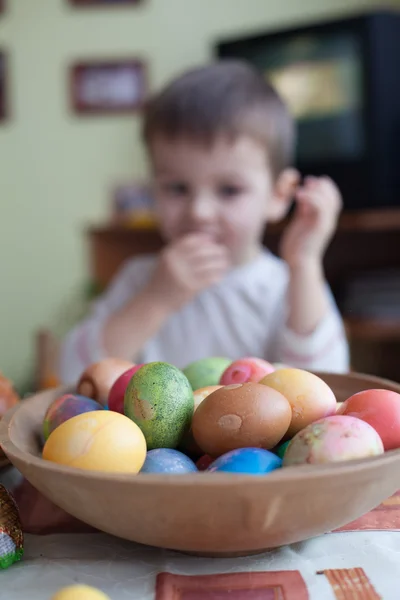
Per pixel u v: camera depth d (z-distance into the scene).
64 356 1.08
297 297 1.05
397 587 0.41
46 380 1.39
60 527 0.49
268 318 1.22
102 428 0.43
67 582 0.42
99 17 2.10
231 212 1.18
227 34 2.08
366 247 1.77
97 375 0.55
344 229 1.63
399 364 1.71
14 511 0.45
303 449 0.41
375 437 0.42
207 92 1.16
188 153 1.15
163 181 1.21
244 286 1.23
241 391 0.46
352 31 1.47
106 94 2.12
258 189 1.20
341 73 1.50
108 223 1.98
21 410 0.52
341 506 0.39
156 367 0.49
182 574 0.42
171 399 0.47
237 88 1.18
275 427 0.44
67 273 2.19
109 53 2.11
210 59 2.08
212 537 0.40
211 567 0.43
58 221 2.17
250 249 1.28
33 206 2.17
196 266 1.05
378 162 1.51
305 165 1.57
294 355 1.04
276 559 0.44
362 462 0.38
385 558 0.44
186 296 1.06
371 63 1.47
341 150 1.53
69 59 2.12
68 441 0.43
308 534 0.41
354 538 0.46
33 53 2.12
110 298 1.38
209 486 0.36
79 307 1.96
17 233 2.18
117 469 0.42
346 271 1.77
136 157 2.13
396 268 1.75
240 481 0.36
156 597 0.40
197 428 0.45
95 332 1.07
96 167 2.15
